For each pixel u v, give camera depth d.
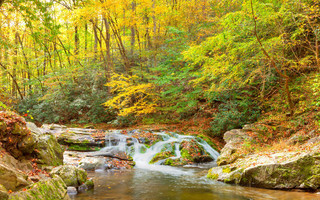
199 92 13.85
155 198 5.06
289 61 8.41
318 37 7.70
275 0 8.60
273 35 9.09
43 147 6.17
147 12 15.87
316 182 4.80
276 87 11.54
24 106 18.48
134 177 7.33
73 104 17.41
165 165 9.65
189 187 6.01
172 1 21.70
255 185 5.79
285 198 4.56
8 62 17.45
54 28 6.91
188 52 9.62
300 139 7.18
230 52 9.30
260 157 6.66
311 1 7.90
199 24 17.00
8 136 4.90
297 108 9.20
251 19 8.29
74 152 10.08
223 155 8.50
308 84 9.41
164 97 15.22
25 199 2.84
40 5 6.31
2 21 12.42
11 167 4.28
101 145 11.10
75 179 5.77
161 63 16.70
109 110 17.39
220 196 5.12
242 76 11.02
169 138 12.40
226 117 11.88
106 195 5.29
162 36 16.52
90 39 26.08
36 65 20.19
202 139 12.15
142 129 13.70
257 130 9.57
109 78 17.56
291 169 5.27
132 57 20.89
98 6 13.93
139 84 15.35
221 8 15.20
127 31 23.16
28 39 19.91
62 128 12.88
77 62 19.64
